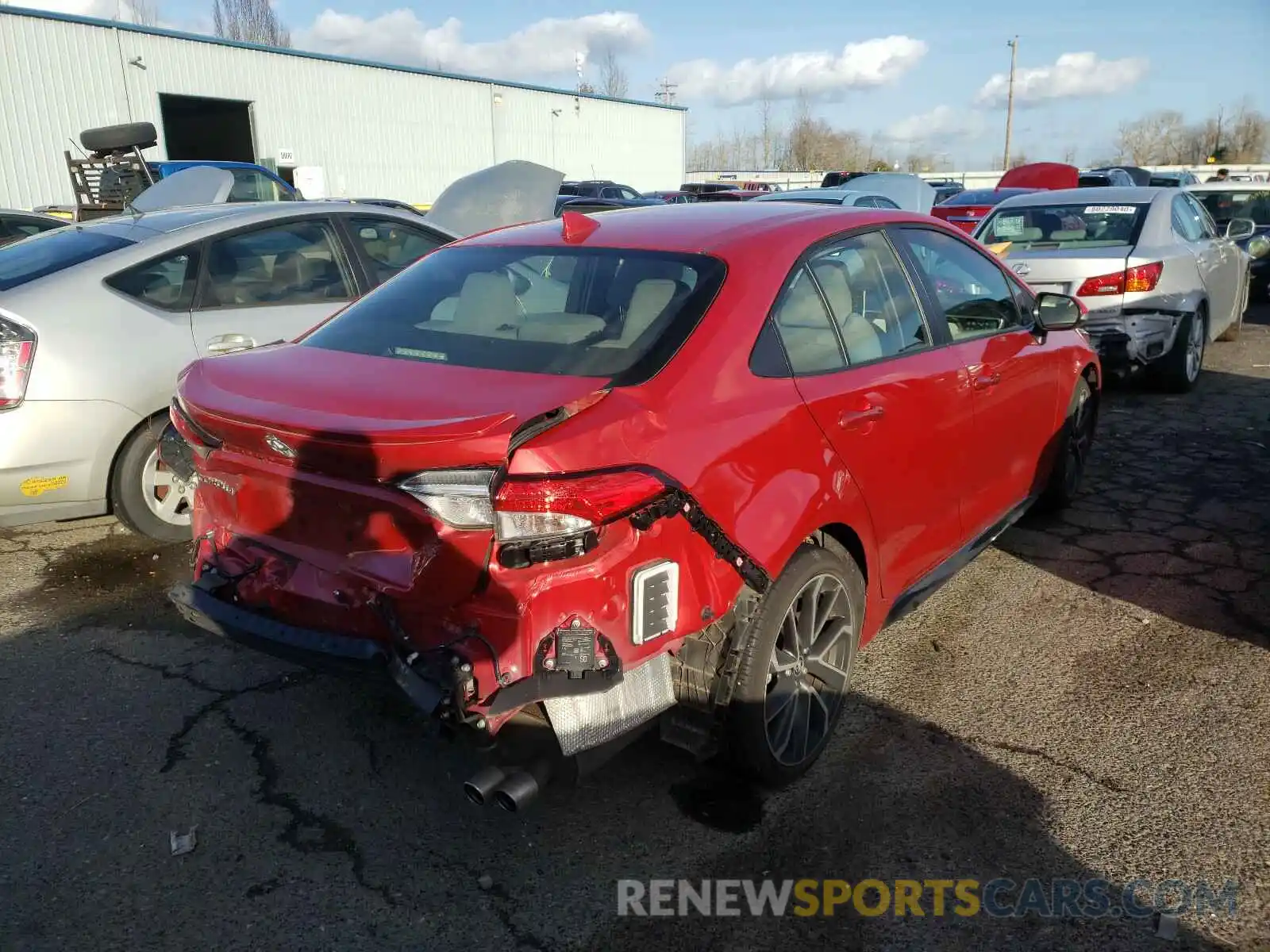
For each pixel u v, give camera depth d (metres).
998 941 2.40
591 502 2.24
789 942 2.41
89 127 23.61
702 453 2.53
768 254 3.06
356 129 30.00
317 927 2.46
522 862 2.69
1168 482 5.94
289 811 2.91
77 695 3.55
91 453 4.56
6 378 4.33
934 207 18.03
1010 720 3.36
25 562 4.79
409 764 3.15
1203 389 8.55
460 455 2.20
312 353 2.99
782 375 2.89
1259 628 4.02
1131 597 4.34
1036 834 2.77
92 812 2.90
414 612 2.40
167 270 4.91
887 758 3.15
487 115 34.00
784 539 2.71
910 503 3.43
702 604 2.51
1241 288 10.37
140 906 2.53
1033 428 4.51
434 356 2.83
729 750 2.81
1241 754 3.13
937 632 4.04
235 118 28.16
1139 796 2.93
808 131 81.31
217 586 2.83
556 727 2.38
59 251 4.94
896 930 2.44
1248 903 2.50
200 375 2.92
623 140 40.56
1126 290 7.37
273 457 2.54
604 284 3.00
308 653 2.56
